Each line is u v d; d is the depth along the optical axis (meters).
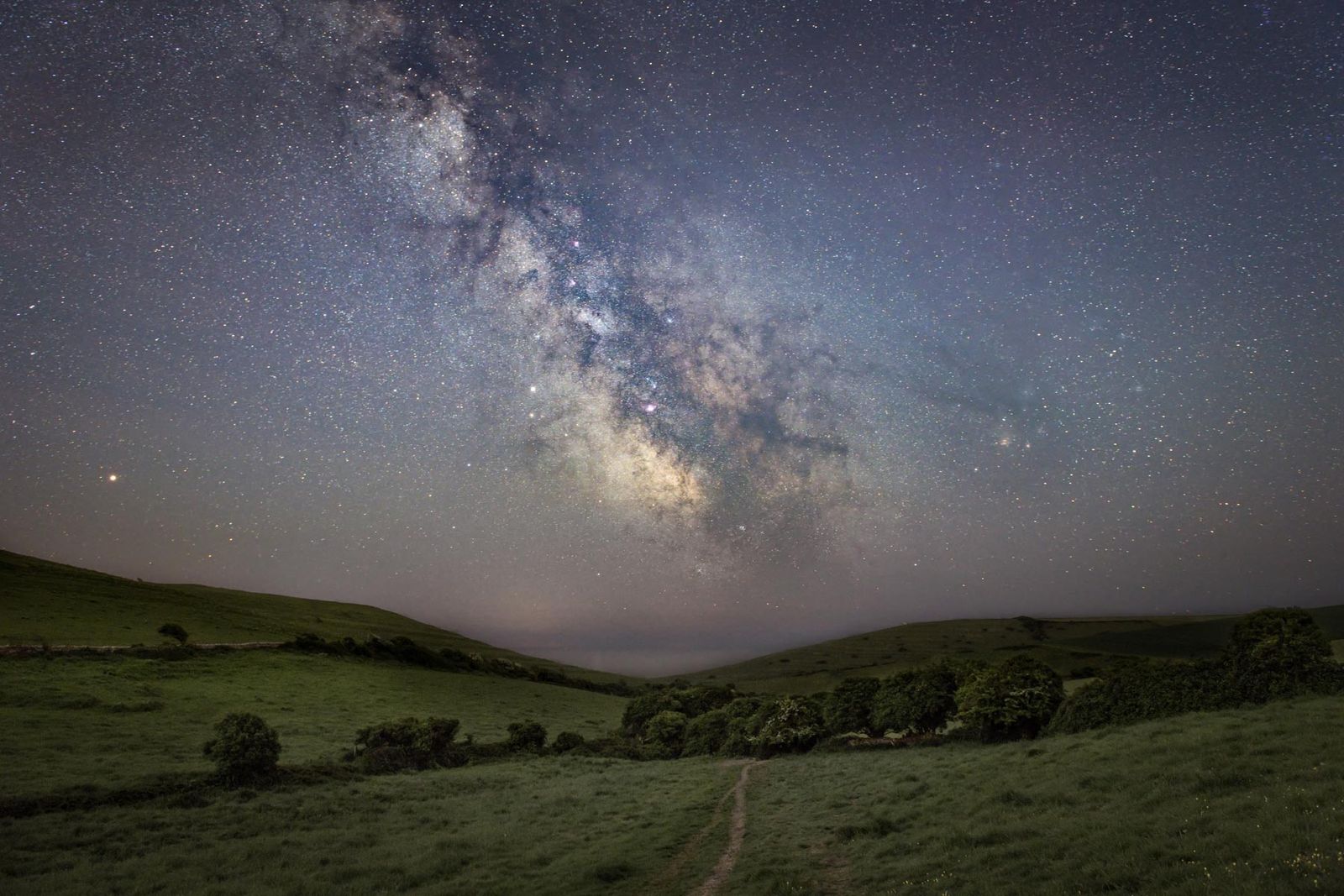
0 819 22.34
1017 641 152.62
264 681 59.75
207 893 16.44
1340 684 22.23
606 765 42.97
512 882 16.52
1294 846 9.41
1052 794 16.06
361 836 22.00
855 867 14.31
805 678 140.62
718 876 15.59
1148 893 9.34
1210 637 128.88
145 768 30.41
